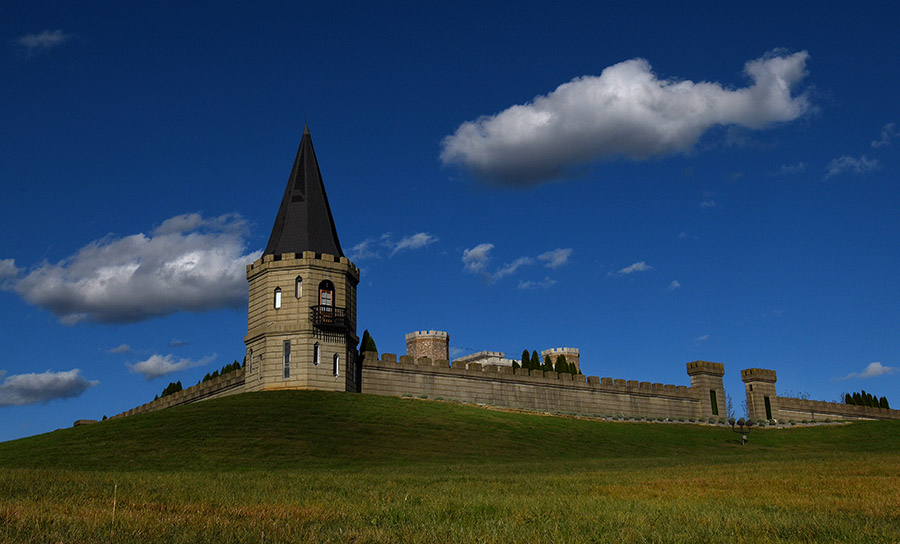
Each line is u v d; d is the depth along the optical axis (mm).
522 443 52250
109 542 10055
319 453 43875
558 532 12055
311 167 72812
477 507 15094
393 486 20859
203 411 54125
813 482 22891
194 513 13172
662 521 13523
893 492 19453
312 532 11188
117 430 49094
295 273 65500
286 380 63156
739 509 15578
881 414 99375
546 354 136875
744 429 74438
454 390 70750
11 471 23281
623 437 61281
